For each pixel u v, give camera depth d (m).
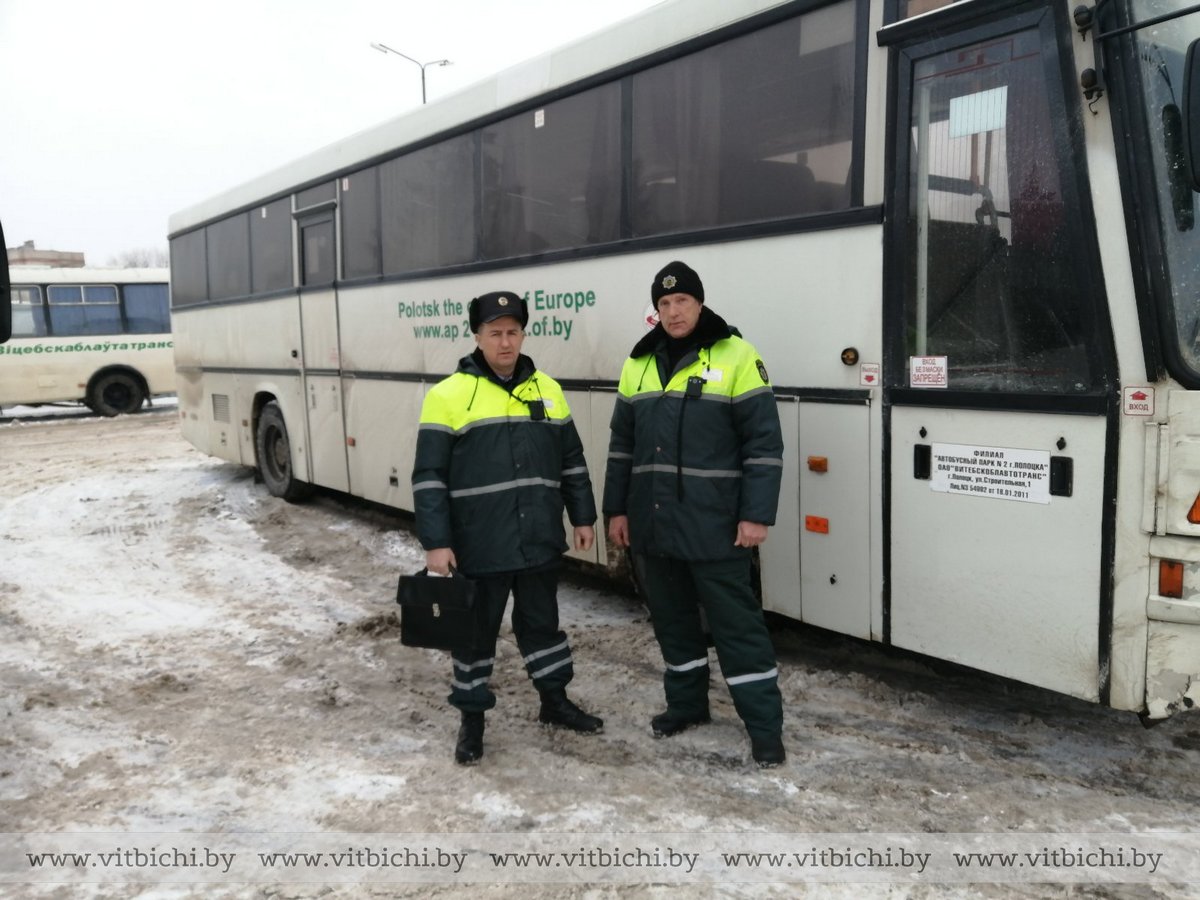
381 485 7.69
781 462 3.62
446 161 6.53
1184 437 3.10
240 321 10.00
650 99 4.90
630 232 5.07
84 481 11.79
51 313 19.47
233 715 4.55
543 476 3.89
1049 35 3.33
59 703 4.76
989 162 3.54
